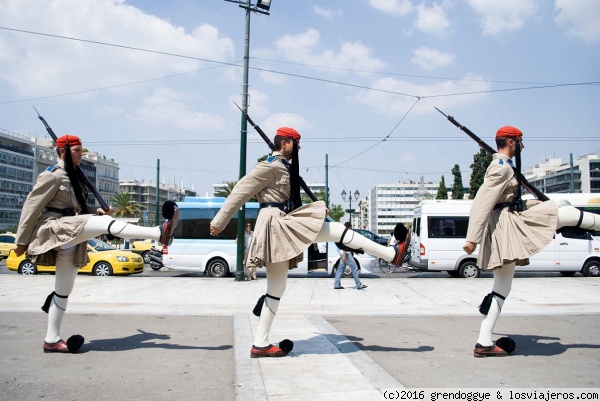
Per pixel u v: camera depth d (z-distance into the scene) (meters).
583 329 7.16
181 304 9.88
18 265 18.70
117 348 5.89
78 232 5.14
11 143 82.38
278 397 3.92
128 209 95.06
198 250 17.95
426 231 18.42
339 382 4.33
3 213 77.25
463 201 18.69
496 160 5.14
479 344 5.36
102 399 4.06
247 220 18.25
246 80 15.15
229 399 4.06
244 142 15.03
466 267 18.25
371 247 5.15
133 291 12.42
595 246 17.86
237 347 5.73
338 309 9.45
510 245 4.92
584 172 99.12
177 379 4.62
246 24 15.21
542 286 13.87
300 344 5.91
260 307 5.26
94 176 105.94
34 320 7.76
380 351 5.68
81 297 11.09
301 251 4.87
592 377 4.56
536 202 5.46
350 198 36.50
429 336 6.66
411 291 12.81
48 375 4.73
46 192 5.23
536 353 5.54
